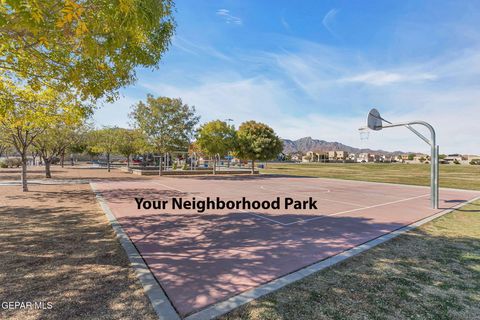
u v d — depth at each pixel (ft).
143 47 16.11
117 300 9.92
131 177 73.61
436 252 15.83
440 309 9.65
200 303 9.79
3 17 8.54
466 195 44.39
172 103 78.84
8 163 123.44
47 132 49.85
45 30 10.79
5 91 21.91
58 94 26.96
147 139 79.82
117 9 10.25
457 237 19.12
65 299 9.94
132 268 12.94
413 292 10.89
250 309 9.46
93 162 206.18
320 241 17.72
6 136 41.70
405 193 46.50
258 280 11.78
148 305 9.62
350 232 20.11
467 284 11.66
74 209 27.61
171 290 10.78
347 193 45.42
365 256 15.07
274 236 18.78
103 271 12.52
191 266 13.32
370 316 9.14
